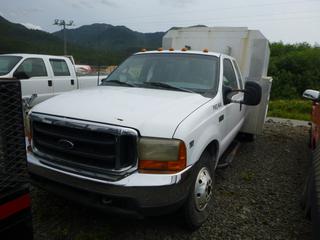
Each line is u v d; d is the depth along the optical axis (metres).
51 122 2.59
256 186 4.27
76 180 2.49
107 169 2.42
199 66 3.83
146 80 3.81
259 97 3.54
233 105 4.08
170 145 2.43
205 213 3.16
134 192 2.35
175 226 3.08
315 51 30.70
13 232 1.78
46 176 2.64
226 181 4.39
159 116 2.57
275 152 6.16
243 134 6.49
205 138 2.90
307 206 3.26
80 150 2.51
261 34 5.80
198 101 3.12
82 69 11.78
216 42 6.10
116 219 3.13
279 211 3.55
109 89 3.44
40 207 3.27
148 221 3.14
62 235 2.80
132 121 2.44
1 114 1.64
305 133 8.45
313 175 3.14
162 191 2.38
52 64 8.05
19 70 7.17
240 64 5.98
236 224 3.21
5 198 1.70
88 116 2.50
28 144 2.91
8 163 1.70
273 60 28.98
